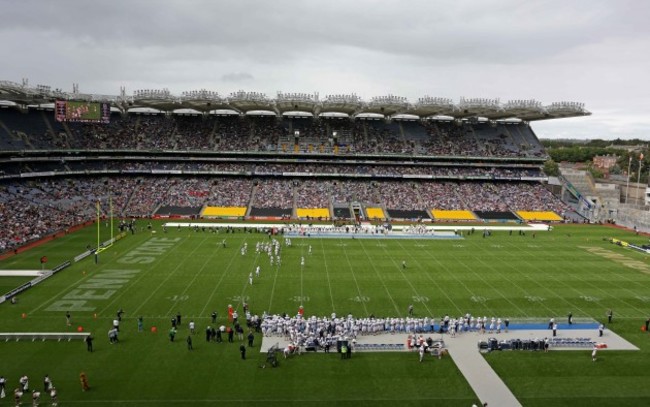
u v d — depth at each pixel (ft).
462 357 115.65
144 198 321.73
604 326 135.95
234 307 144.77
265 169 357.20
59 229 254.06
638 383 104.63
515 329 133.18
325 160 364.17
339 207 327.47
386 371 108.27
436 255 216.74
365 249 226.17
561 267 198.39
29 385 98.63
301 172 357.82
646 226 310.65
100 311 139.85
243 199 329.31
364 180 363.35
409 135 391.86
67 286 161.79
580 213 345.92
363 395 97.96
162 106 350.84
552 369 110.42
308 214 315.58
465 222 313.94
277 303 149.28
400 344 120.88
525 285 172.35
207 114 389.60
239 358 112.47
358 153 364.58
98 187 323.57
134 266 187.62
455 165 374.84
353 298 155.53
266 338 123.65
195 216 304.50
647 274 189.26
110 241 227.40
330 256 210.59
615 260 212.02
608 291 167.02
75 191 309.63
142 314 138.21
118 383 100.12
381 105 344.08
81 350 114.93
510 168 383.04
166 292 157.28
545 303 153.99
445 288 167.53
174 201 321.73
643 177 512.22
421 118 412.36
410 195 347.36
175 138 360.89
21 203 269.44
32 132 318.04
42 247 216.95
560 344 122.83
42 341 119.34
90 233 249.96
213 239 240.32
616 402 97.14
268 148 360.89
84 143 333.42
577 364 113.09
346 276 179.83
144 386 99.14
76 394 95.55
